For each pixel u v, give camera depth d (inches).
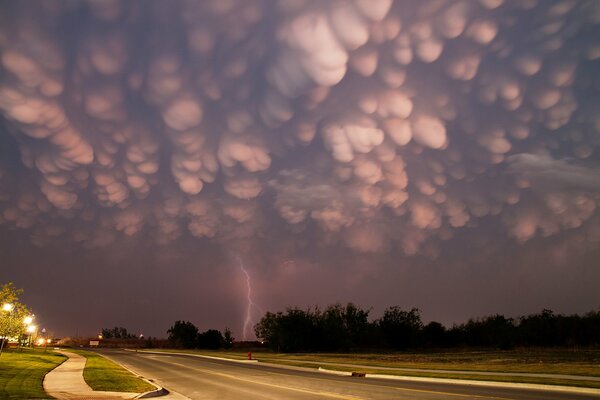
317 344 3592.5
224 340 4630.9
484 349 3398.1
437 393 801.6
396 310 3858.3
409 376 1173.7
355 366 1651.1
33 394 756.6
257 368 1665.8
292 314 3695.9
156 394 861.2
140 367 1700.3
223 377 1247.5
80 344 5871.1
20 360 1537.9
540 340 3304.6
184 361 2169.0
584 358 1793.8
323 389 900.0
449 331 4104.3
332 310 3742.6
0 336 1498.5
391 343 3782.0
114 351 3678.6
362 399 732.7
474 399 708.7
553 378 984.3
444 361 1907.0
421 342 4013.3
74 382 1012.5
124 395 810.2
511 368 1327.5
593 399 690.8
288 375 1312.7
